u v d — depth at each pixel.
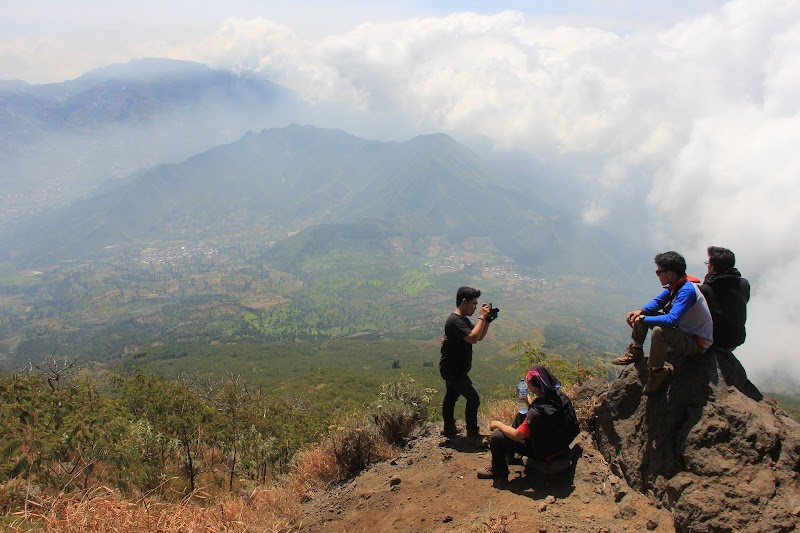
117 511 4.77
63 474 7.57
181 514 5.10
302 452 8.66
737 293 4.80
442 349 6.54
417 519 5.07
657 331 4.64
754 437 3.92
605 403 5.32
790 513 3.46
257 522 5.88
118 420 9.49
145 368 15.70
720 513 3.66
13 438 8.16
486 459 6.11
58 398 10.48
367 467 6.99
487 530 4.33
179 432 12.90
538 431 5.00
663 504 4.25
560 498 4.79
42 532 4.69
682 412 4.49
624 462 4.82
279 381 84.88
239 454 13.88
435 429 7.34
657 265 4.88
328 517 5.86
